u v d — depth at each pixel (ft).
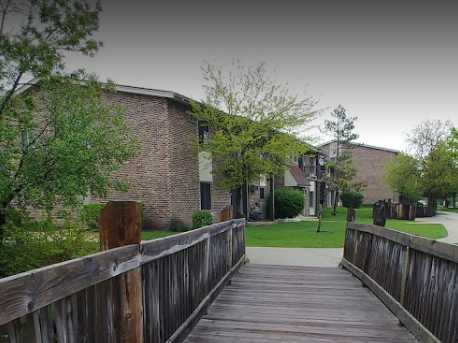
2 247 13.44
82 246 14.97
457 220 68.54
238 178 47.85
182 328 9.51
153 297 7.88
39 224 13.98
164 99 39.75
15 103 14.84
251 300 13.76
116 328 6.10
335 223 57.57
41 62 15.72
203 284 12.26
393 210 71.82
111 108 17.76
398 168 83.35
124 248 6.30
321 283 16.85
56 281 4.27
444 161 77.30
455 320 7.73
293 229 47.29
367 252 16.49
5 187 12.99
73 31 16.83
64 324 4.58
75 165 14.34
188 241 10.37
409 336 9.91
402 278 11.32
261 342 9.40
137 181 39.96
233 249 18.72
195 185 45.16
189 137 44.42
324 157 90.17
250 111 46.85
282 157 48.98
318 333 10.09
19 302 3.59
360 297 14.20
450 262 8.08
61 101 15.52
